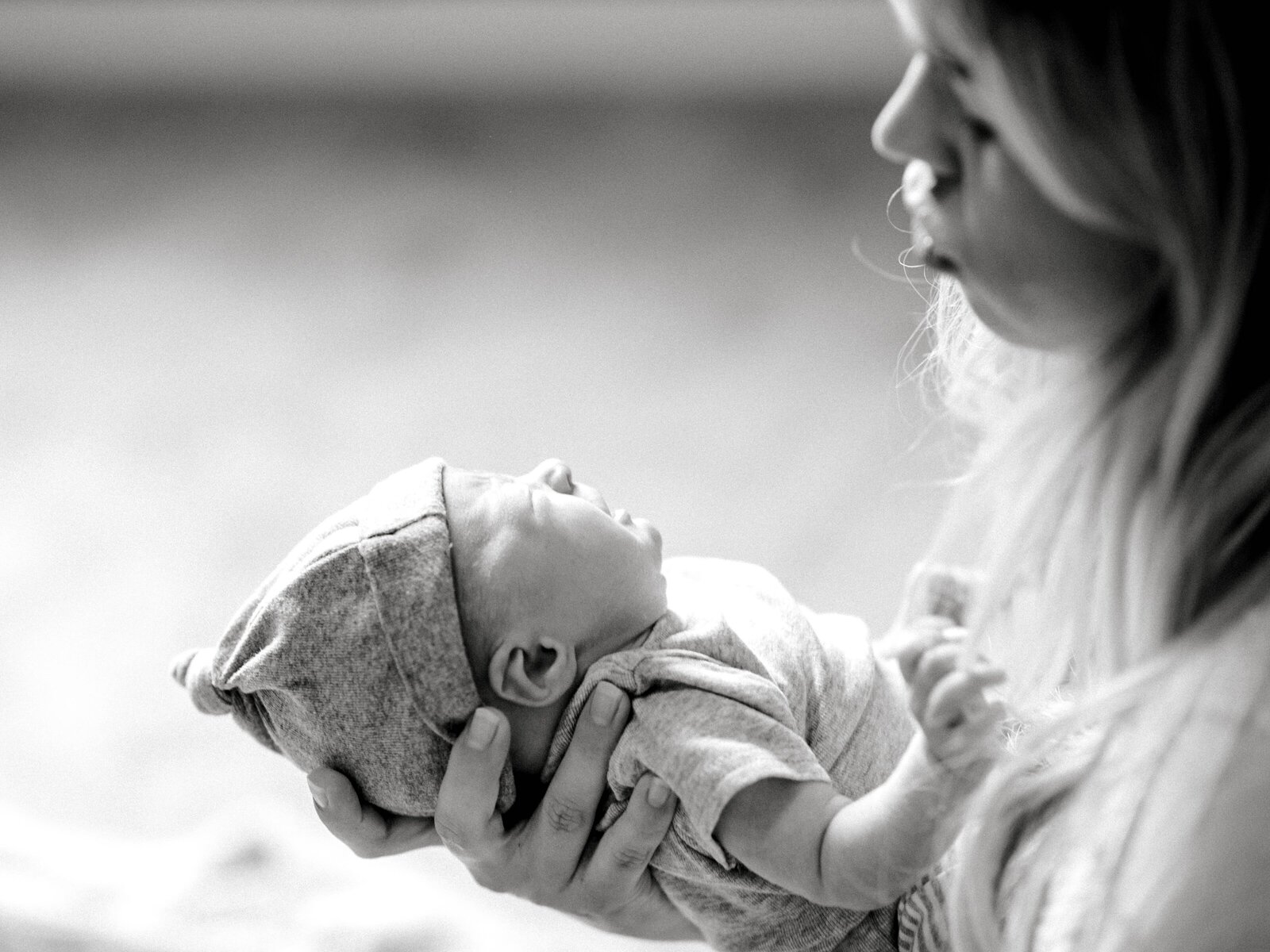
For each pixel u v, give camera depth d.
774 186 4.26
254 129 4.66
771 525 3.21
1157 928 0.66
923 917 0.94
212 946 1.86
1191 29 0.63
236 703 1.03
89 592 3.23
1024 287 0.70
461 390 3.67
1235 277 0.64
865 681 1.05
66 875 2.01
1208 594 0.70
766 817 0.89
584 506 1.01
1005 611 0.88
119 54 4.78
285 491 3.42
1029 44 0.65
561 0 4.52
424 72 4.73
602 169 4.40
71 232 4.33
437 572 0.97
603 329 3.84
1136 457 0.70
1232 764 0.66
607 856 0.97
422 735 0.98
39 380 3.82
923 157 0.73
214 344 3.90
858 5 4.39
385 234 4.23
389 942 1.91
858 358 3.67
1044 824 0.81
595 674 0.97
